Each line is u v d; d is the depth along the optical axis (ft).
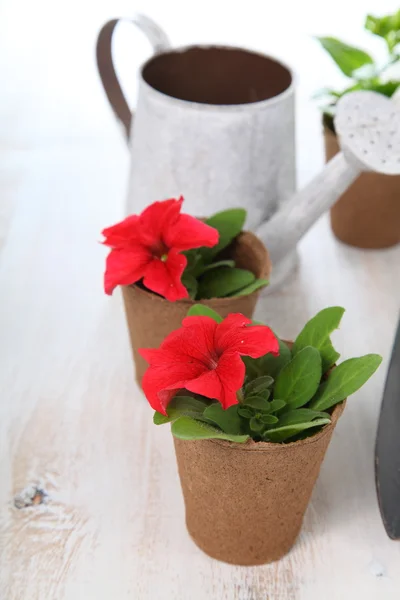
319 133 3.10
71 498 2.15
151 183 2.43
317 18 3.99
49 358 2.42
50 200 2.87
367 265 2.70
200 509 2.01
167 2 4.16
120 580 2.03
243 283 2.19
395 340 2.24
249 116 2.31
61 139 3.10
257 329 1.87
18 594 2.01
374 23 2.63
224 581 2.04
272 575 2.05
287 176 2.47
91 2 4.14
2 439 2.25
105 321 2.52
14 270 2.64
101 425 2.29
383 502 2.11
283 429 1.86
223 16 4.01
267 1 4.17
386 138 2.29
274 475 1.91
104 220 2.81
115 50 3.71
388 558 2.08
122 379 2.38
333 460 2.23
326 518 2.14
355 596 2.02
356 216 2.67
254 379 1.98
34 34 3.80
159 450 2.24
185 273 2.21
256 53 2.48
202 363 1.89
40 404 2.32
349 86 2.68
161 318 2.18
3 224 2.78
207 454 1.90
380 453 2.16
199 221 2.14
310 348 1.93
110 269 2.11
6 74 3.43
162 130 2.35
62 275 2.64
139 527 2.11
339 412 1.92
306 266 2.68
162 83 2.51
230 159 2.35
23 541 2.08
